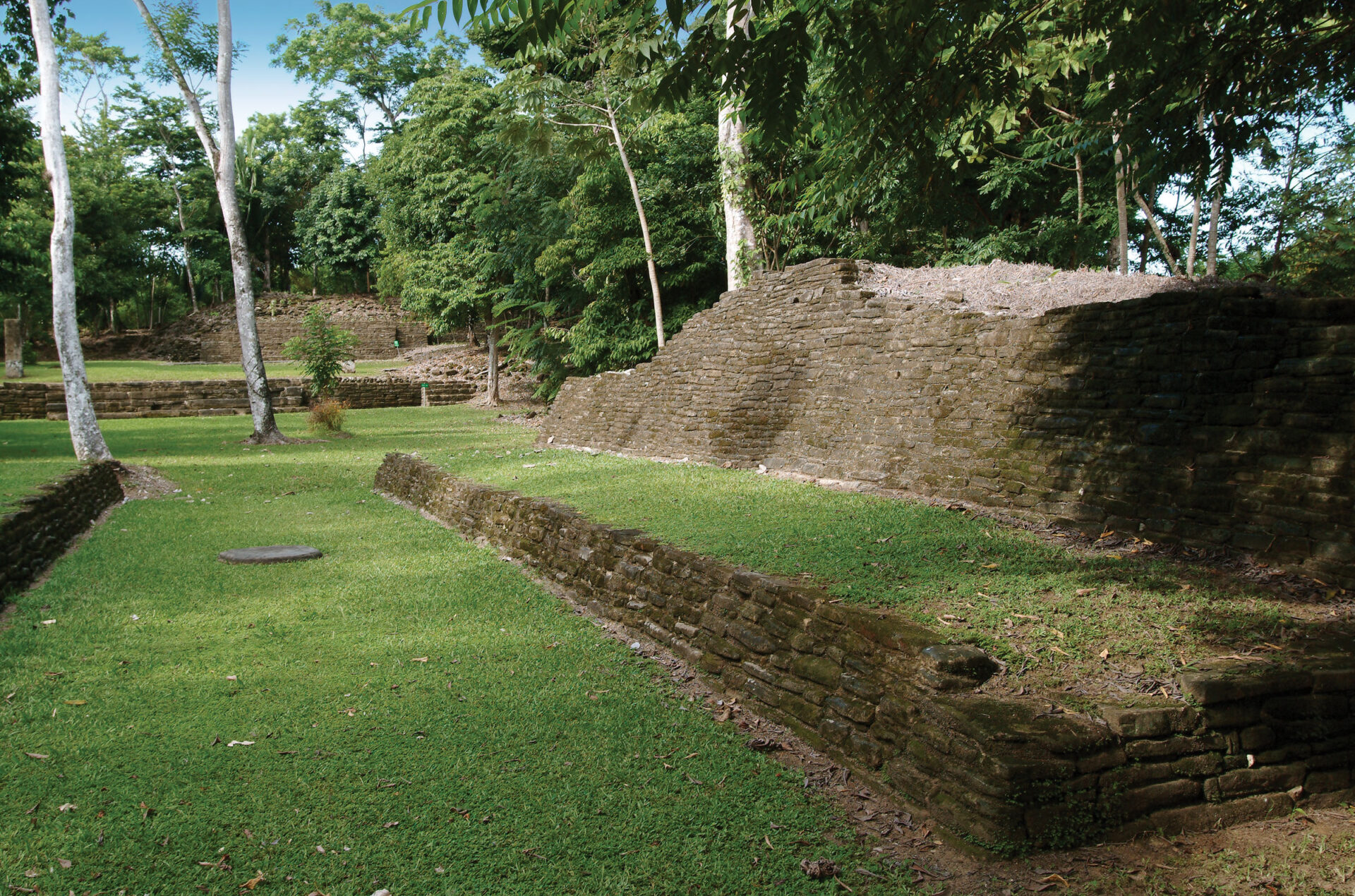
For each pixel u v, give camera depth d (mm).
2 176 19047
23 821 3438
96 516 10312
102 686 4961
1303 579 4691
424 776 3848
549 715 4523
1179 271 13453
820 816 3477
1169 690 3445
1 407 25406
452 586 7246
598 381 14977
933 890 2943
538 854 3230
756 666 4664
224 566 8016
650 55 4949
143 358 39156
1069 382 6766
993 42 5422
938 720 3406
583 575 6781
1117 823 3162
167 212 45062
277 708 4629
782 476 8922
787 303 10797
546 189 22547
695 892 2998
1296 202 13742
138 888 3020
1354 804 3447
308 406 29281
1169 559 5301
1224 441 5398
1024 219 17703
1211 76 6160
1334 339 4965
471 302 26531
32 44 15570
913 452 7961
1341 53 6012
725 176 14469
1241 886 2898
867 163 6336
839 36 4762
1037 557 5270
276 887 3033
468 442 18297
